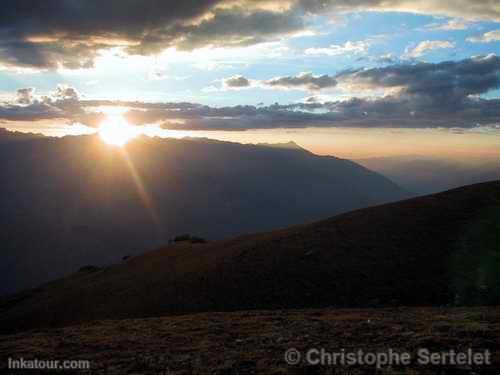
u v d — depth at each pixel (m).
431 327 14.52
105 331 18.64
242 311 23.25
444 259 27.39
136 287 35.50
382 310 20.53
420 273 26.08
